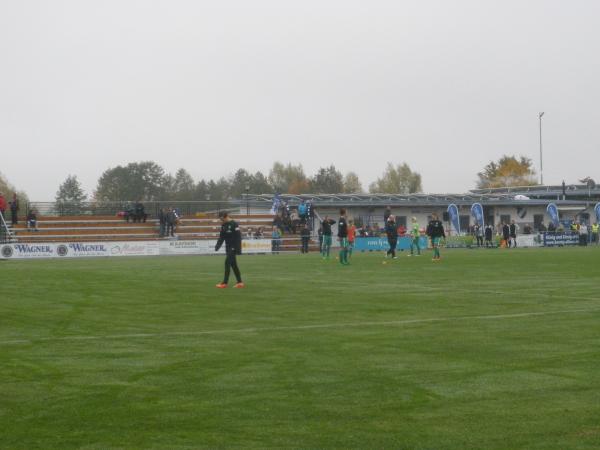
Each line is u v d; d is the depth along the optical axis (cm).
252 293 2331
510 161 14838
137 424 846
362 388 1009
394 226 4609
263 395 975
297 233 6962
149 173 14338
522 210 8700
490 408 902
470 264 3900
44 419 867
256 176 15388
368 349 1300
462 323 1616
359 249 6731
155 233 6825
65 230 6581
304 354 1259
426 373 1097
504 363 1164
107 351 1306
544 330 1502
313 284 2658
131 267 3922
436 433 806
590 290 2352
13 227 6519
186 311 1880
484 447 759
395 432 811
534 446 760
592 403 919
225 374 1105
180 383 1048
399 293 2297
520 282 2683
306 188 15012
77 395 980
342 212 4044
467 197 8950
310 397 963
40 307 1981
